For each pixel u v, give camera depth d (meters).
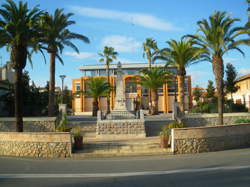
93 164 9.57
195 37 18.50
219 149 12.36
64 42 23.36
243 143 13.33
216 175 7.18
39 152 11.75
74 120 23.31
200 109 25.83
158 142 13.68
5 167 9.16
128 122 17.47
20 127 15.91
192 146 11.83
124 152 11.63
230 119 20.55
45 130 19.66
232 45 17.52
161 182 6.62
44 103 30.91
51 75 22.92
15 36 15.16
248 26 17.09
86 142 14.51
